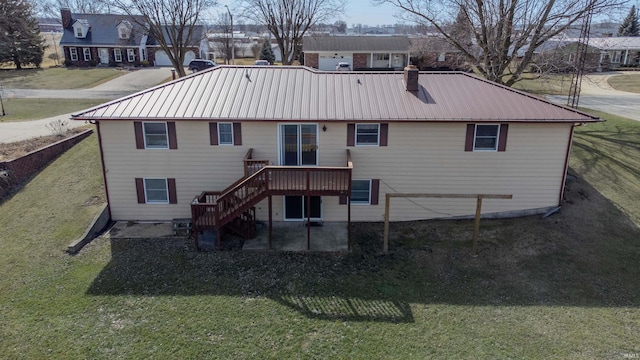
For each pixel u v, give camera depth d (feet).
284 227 51.75
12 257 43.93
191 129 48.44
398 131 48.34
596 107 92.12
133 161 49.80
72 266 43.01
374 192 51.16
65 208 52.80
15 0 153.69
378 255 45.68
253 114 47.42
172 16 108.99
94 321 35.19
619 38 173.37
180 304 37.52
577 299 38.37
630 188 55.31
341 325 35.04
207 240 46.85
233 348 32.37
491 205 52.03
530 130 48.29
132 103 49.06
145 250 46.26
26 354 31.42
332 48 164.45
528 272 42.50
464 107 48.70
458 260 44.73
